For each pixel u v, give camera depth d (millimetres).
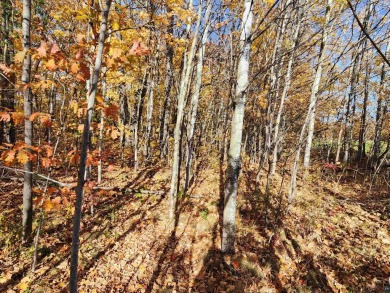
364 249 5129
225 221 4930
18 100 7859
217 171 10883
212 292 4172
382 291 4047
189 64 6648
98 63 1957
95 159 3213
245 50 4703
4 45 8695
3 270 4230
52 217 6012
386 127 14047
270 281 4367
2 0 7980
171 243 5594
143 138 13781
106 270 4621
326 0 5383
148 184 9234
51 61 2059
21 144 2855
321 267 4660
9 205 6277
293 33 7184
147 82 11867
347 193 8625
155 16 6254
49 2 5656
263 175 9969
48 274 4301
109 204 7355
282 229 5750
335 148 17547
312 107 5094
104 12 1930
